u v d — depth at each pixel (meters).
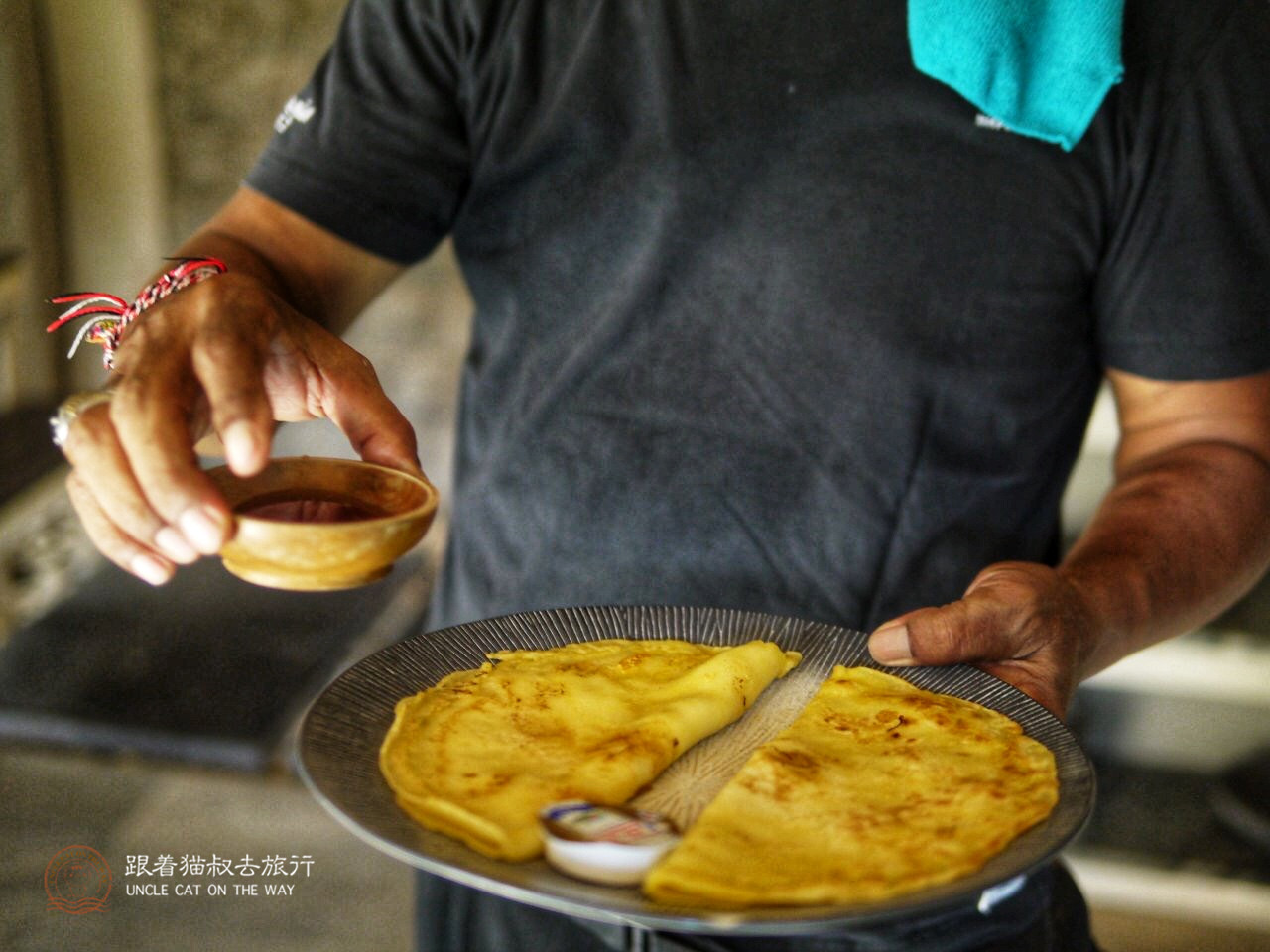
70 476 0.98
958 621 1.17
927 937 1.20
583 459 1.50
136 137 3.70
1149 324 1.45
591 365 1.49
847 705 1.20
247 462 0.90
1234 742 3.02
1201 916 2.77
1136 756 3.09
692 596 1.48
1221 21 1.39
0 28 3.47
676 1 1.43
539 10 1.46
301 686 2.99
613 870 0.89
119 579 3.45
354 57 1.50
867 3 1.39
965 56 1.33
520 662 1.25
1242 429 1.47
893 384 1.44
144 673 3.00
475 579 1.58
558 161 1.48
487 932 1.41
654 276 1.45
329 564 0.94
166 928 2.53
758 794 1.03
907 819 1.00
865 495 1.45
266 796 2.97
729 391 1.46
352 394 1.07
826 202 1.42
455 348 3.79
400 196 1.51
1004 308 1.43
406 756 1.04
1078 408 1.54
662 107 1.43
